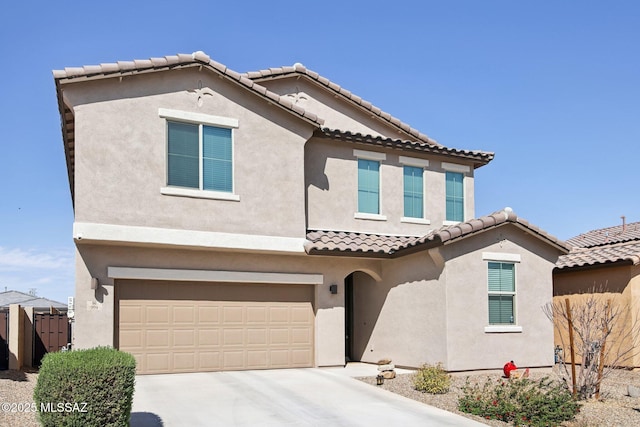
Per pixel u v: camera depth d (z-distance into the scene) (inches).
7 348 730.2
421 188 942.4
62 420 389.4
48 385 393.7
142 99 697.6
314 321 813.2
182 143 717.3
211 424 503.2
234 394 611.2
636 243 959.0
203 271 737.0
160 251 717.3
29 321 790.5
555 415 546.6
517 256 812.0
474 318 766.5
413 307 803.4
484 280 781.9
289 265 794.2
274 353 783.1
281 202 764.6
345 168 879.1
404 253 807.7
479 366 761.6
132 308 706.8
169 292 729.6
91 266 680.4
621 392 692.1
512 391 589.6
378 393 636.1
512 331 792.9
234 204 735.1
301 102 956.6
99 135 671.8
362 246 805.9
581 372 661.3
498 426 530.3
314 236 803.4
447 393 647.1
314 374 739.4
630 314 847.1
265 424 507.8
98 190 664.4
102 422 398.3
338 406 575.5
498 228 800.3
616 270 876.6
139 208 681.6
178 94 717.3
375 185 903.7
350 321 930.7
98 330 674.2
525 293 813.9
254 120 760.3
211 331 748.0
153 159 695.7
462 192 980.6
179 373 722.8
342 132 848.3
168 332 722.8
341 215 866.1
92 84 674.2
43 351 806.5
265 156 762.2
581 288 933.2
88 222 656.4
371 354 874.8
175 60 707.4
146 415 523.2
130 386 418.3
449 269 756.0
